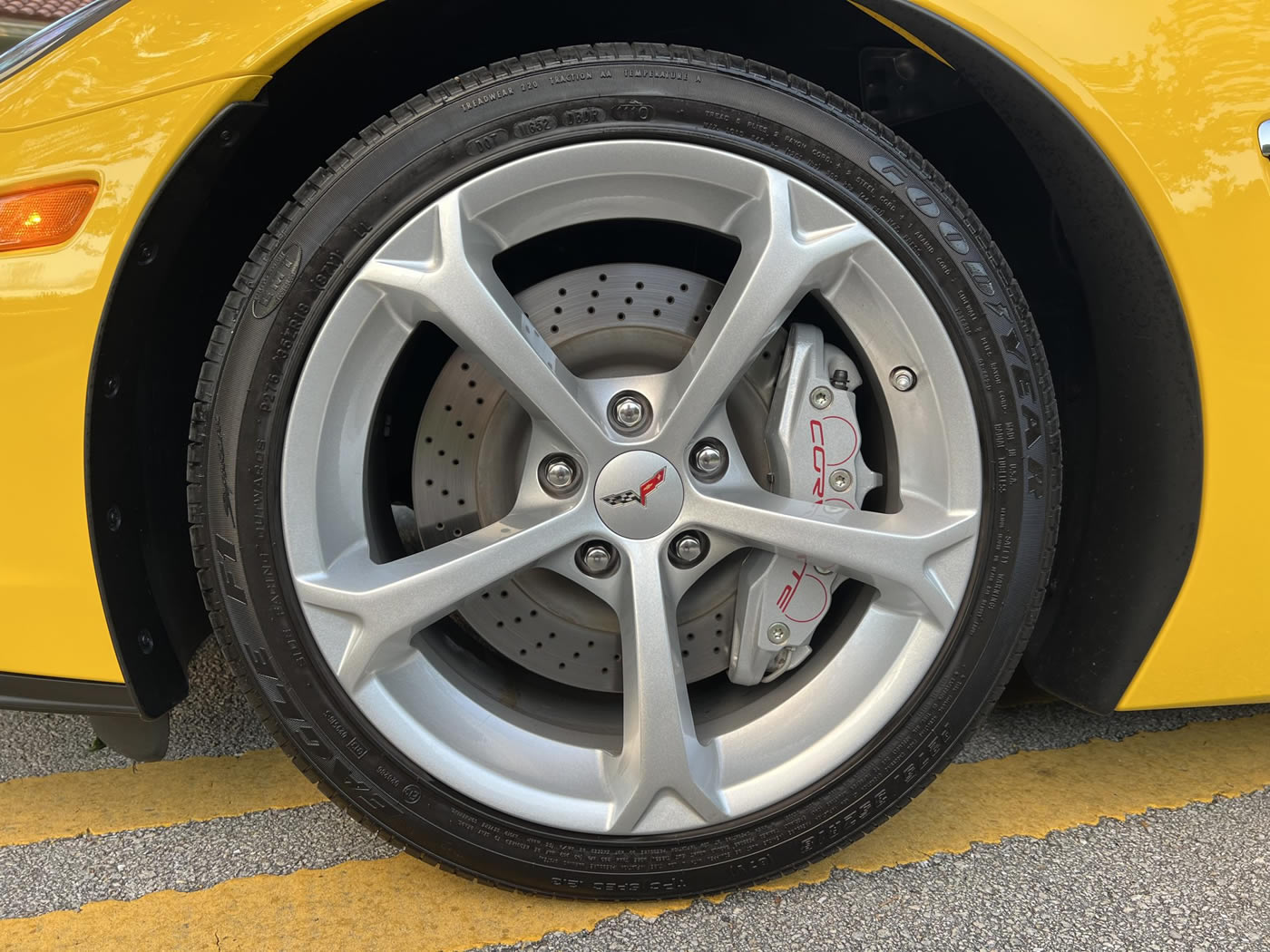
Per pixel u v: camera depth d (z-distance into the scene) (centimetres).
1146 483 122
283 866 123
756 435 126
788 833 117
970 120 137
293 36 100
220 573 106
